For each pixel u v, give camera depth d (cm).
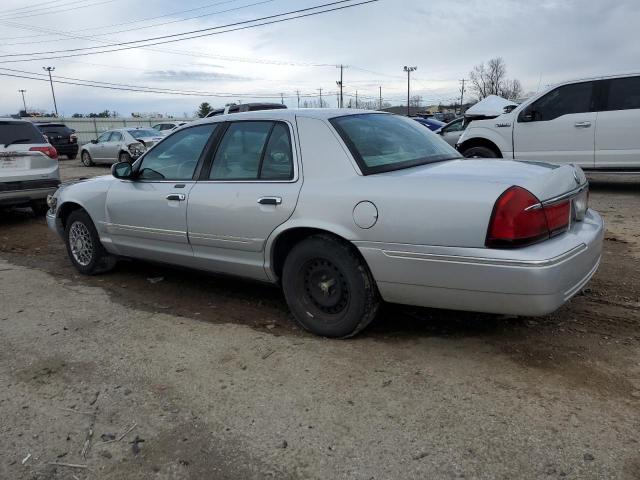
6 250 750
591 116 852
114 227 523
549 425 272
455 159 415
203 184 439
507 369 330
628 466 240
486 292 312
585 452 251
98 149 2044
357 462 254
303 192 373
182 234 455
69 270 618
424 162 390
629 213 746
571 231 338
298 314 396
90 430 292
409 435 271
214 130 448
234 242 417
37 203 962
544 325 390
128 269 604
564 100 877
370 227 342
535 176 327
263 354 370
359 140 380
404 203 330
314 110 413
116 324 439
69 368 364
